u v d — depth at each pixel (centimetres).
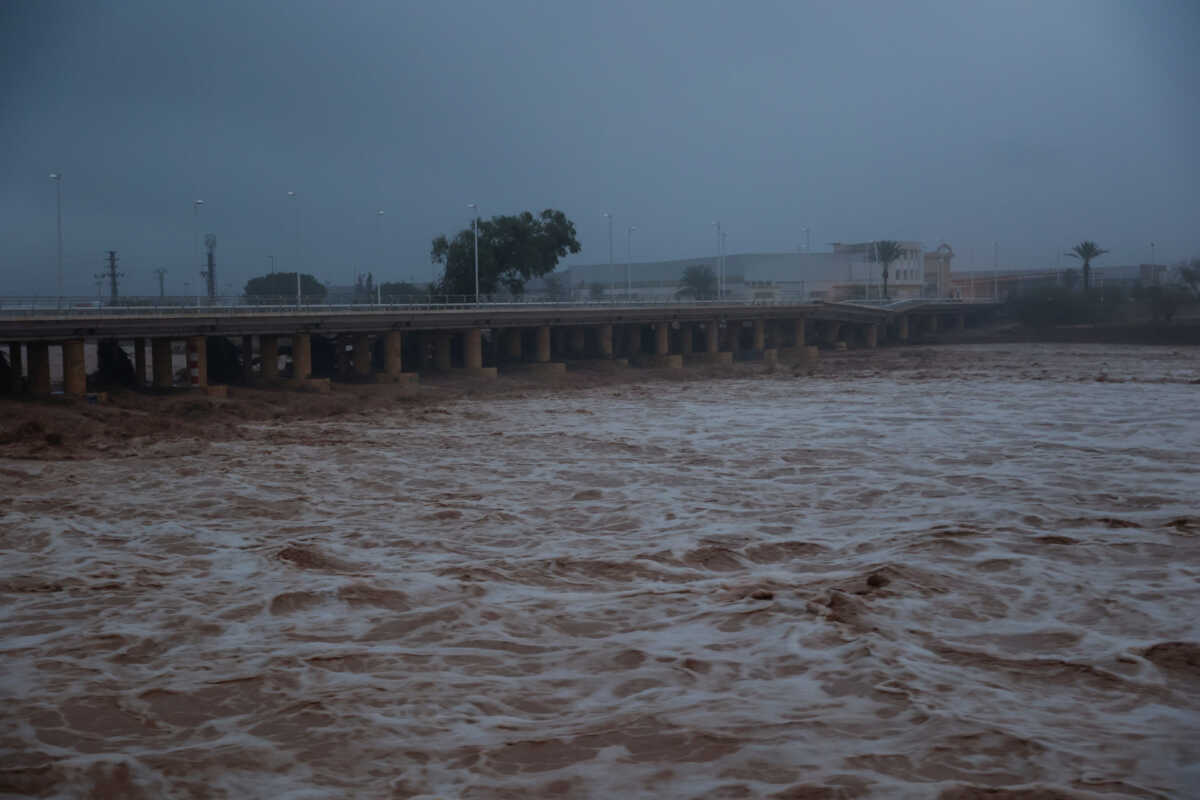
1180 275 12738
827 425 3834
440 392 5559
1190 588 1380
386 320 6019
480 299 8125
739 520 1947
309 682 1025
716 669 1052
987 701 942
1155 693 973
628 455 3022
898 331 11356
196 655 1121
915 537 1706
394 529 1909
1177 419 3806
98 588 1434
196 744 865
